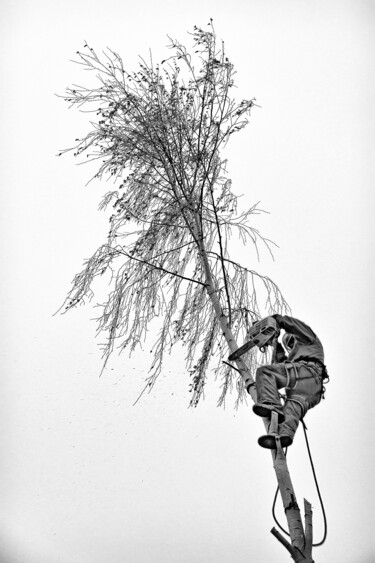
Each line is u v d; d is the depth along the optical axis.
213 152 8.83
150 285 8.77
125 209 8.91
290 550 7.07
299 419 7.37
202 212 9.13
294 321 7.84
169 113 9.04
